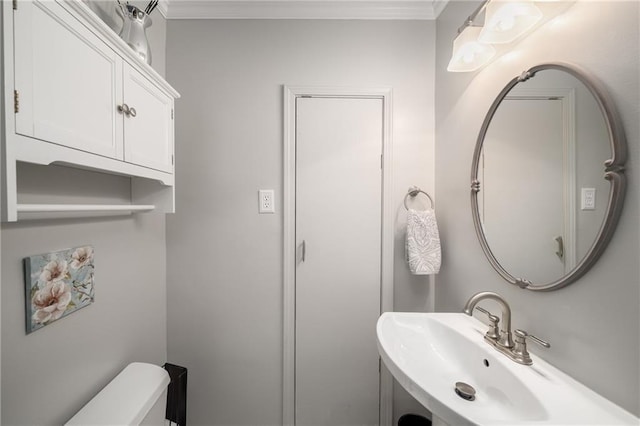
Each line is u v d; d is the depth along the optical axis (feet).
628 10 1.73
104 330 3.13
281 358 4.39
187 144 4.33
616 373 1.83
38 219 2.36
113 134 2.43
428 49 4.33
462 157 3.62
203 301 4.39
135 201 3.59
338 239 4.35
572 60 2.10
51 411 2.48
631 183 1.73
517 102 2.66
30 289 2.27
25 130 1.68
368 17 4.29
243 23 4.30
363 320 4.38
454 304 3.84
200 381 4.39
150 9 3.26
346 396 4.38
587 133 1.96
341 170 4.33
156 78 3.09
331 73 4.31
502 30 2.59
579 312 2.08
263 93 4.31
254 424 4.39
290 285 4.33
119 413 2.71
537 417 1.91
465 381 2.76
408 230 4.06
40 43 1.77
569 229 2.11
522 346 2.40
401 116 4.34
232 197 4.35
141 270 3.80
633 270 1.73
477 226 3.22
